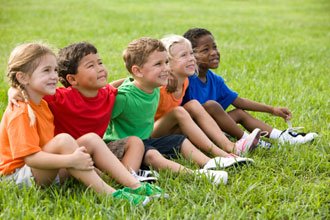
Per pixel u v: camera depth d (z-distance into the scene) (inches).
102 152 179.9
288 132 238.2
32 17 695.1
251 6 951.6
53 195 170.9
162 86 217.0
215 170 195.9
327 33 624.7
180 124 216.1
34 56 173.9
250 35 591.8
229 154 211.0
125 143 199.8
